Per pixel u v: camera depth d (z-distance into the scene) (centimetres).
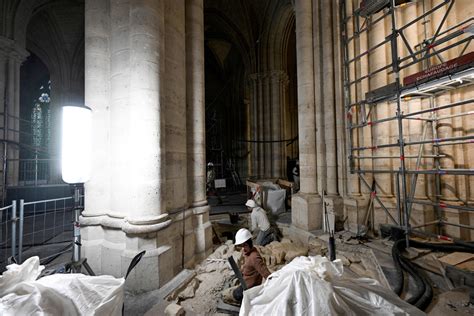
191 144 454
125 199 351
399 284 313
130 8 348
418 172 400
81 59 1326
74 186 291
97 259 359
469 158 439
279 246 494
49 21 1176
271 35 1188
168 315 271
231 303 300
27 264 189
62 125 276
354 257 428
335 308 174
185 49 461
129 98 348
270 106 1205
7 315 146
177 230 388
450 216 449
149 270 320
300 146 638
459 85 401
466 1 433
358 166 548
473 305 266
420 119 441
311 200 588
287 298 177
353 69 562
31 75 1714
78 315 171
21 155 1407
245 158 1744
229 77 1850
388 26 519
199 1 480
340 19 583
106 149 380
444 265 335
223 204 940
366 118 516
